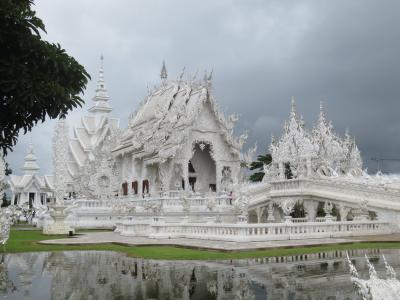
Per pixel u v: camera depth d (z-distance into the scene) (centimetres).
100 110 8825
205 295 1031
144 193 5216
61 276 1328
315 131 5947
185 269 1441
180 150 5119
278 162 5069
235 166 5438
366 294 688
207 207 3906
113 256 1869
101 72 9100
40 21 1492
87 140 8388
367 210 3441
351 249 2077
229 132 5372
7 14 1386
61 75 1559
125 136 6272
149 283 1195
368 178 4547
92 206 4716
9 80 1391
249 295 1023
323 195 3975
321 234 2661
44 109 1521
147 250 2073
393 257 1756
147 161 5381
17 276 1334
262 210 4578
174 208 4009
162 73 6384
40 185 8431
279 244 2214
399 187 3756
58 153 3788
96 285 1173
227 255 1819
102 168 5494
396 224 3197
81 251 2112
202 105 5231
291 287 1112
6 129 1590
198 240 2533
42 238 3064
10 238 3062
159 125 5362
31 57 1478
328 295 1011
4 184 2283
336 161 5875
